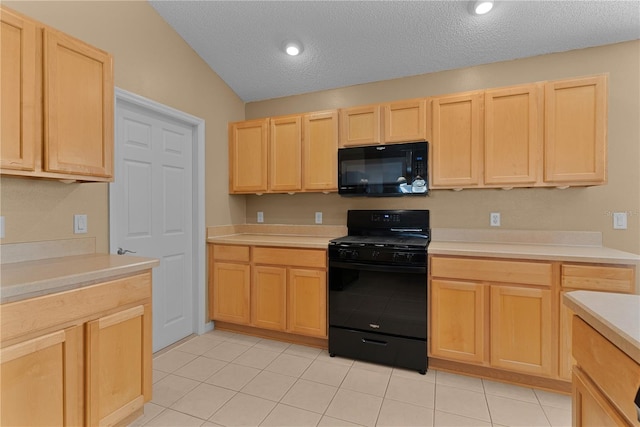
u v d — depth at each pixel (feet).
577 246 7.55
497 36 7.70
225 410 5.95
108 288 4.91
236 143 10.42
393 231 9.30
